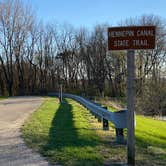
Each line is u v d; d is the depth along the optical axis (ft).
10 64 234.79
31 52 247.70
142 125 64.64
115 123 35.86
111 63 247.91
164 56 215.92
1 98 164.45
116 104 130.93
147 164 27.40
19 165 26.30
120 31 26.48
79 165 26.05
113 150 31.83
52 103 115.14
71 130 44.73
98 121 56.34
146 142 42.24
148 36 26.27
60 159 27.99
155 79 195.62
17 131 44.78
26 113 74.33
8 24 232.32
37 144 34.81
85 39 262.47
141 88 182.60
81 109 84.84
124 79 229.66
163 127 69.97
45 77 257.14
